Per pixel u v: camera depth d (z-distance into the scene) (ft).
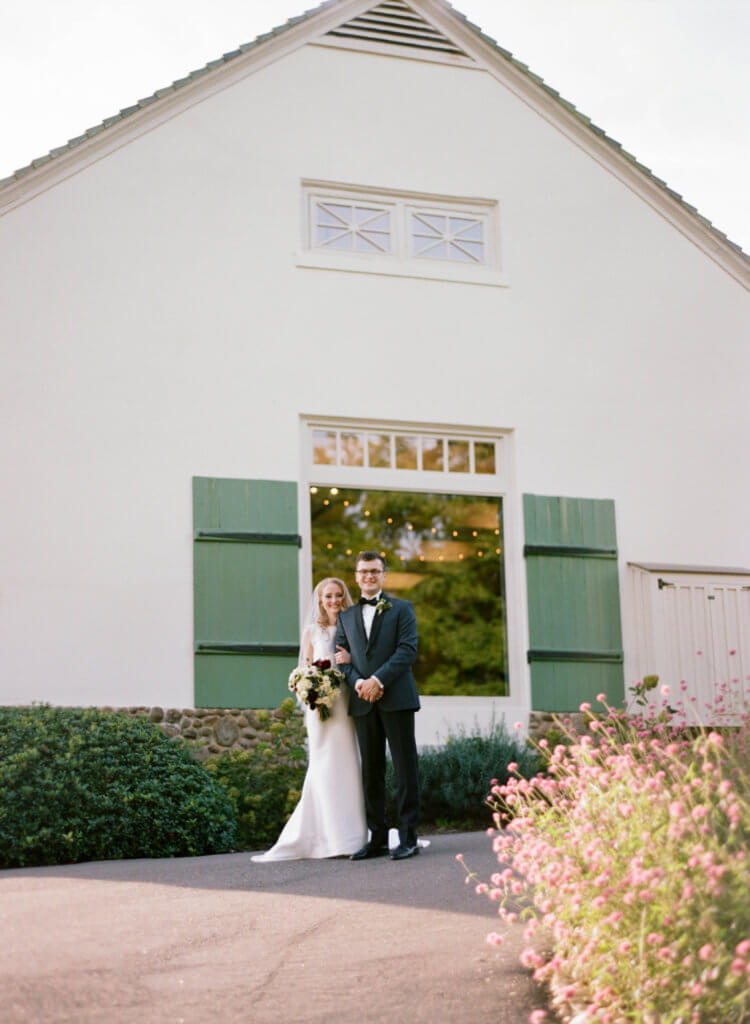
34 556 27.12
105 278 28.86
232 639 28.22
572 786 14.12
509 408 31.60
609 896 11.60
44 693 26.63
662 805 12.23
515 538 31.22
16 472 27.32
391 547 30.42
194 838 22.71
